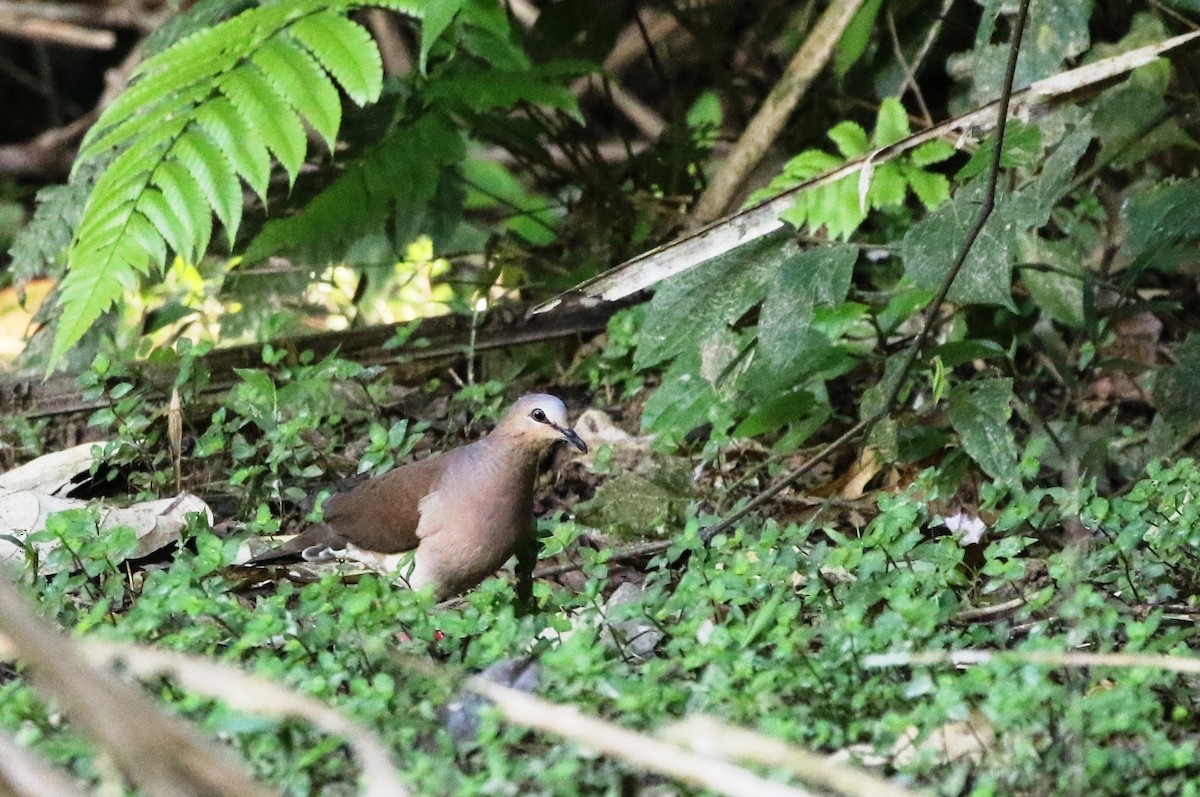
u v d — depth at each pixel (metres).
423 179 13.03
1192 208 11.12
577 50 14.80
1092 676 7.79
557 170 14.23
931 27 14.23
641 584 10.04
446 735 7.01
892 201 11.20
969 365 12.98
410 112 13.27
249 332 13.55
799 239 10.89
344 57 11.23
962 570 9.62
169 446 11.78
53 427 12.38
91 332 12.59
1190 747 6.70
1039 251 11.99
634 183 14.53
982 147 10.48
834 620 7.96
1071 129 11.95
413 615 7.98
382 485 9.91
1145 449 11.41
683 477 10.89
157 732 5.22
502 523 9.74
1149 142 11.95
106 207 10.83
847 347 11.22
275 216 13.49
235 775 5.25
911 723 6.82
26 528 10.28
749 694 7.05
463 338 13.09
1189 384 10.99
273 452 10.54
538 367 13.37
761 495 10.27
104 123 11.20
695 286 10.71
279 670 7.41
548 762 6.91
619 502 10.70
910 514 8.60
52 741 6.95
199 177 10.89
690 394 11.23
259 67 11.15
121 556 9.16
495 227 17.31
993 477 10.17
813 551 9.25
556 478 11.84
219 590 8.53
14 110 24.73
